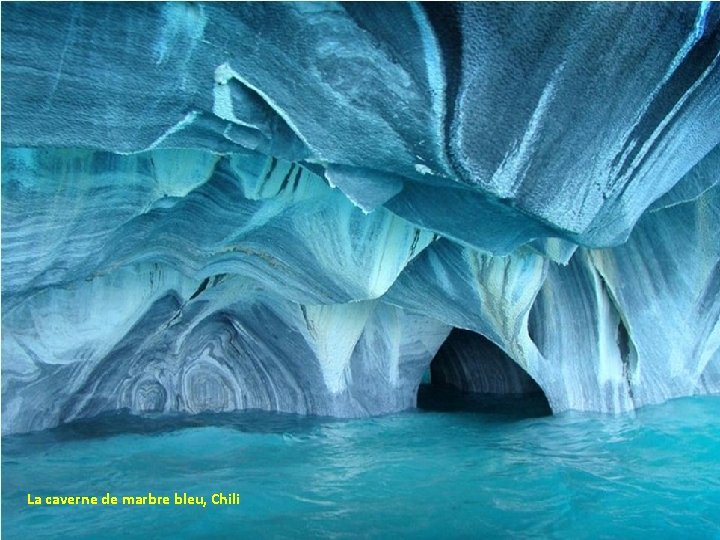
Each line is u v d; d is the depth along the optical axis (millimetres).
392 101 3338
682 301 9023
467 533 4828
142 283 7480
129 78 3322
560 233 4441
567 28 3121
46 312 6867
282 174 5586
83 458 6547
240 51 3225
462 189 4105
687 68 3600
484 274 7801
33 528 4762
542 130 3496
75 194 4832
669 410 8594
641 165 4121
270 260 6953
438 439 7727
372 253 6469
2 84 3201
